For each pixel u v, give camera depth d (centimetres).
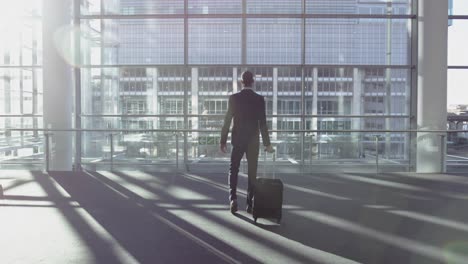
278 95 1155
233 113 630
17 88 1217
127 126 1168
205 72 1159
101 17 1139
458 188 808
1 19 1201
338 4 1147
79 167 1078
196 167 1024
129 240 506
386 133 1037
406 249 481
